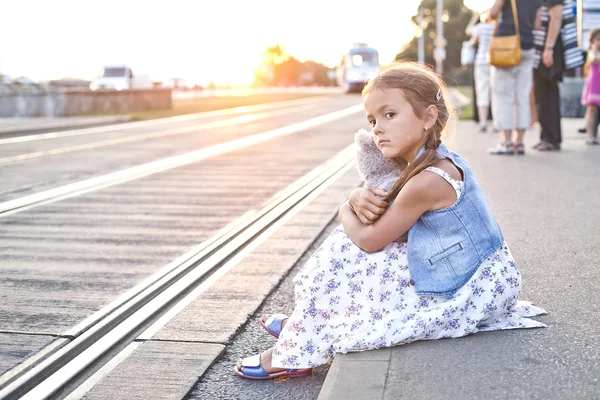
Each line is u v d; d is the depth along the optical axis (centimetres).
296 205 605
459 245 256
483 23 1200
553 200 561
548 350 242
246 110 2447
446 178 252
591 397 206
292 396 255
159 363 282
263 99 3531
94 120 1875
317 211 571
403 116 251
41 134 1504
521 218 496
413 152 262
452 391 214
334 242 262
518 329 264
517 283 266
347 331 255
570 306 297
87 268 415
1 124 1745
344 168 826
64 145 1216
